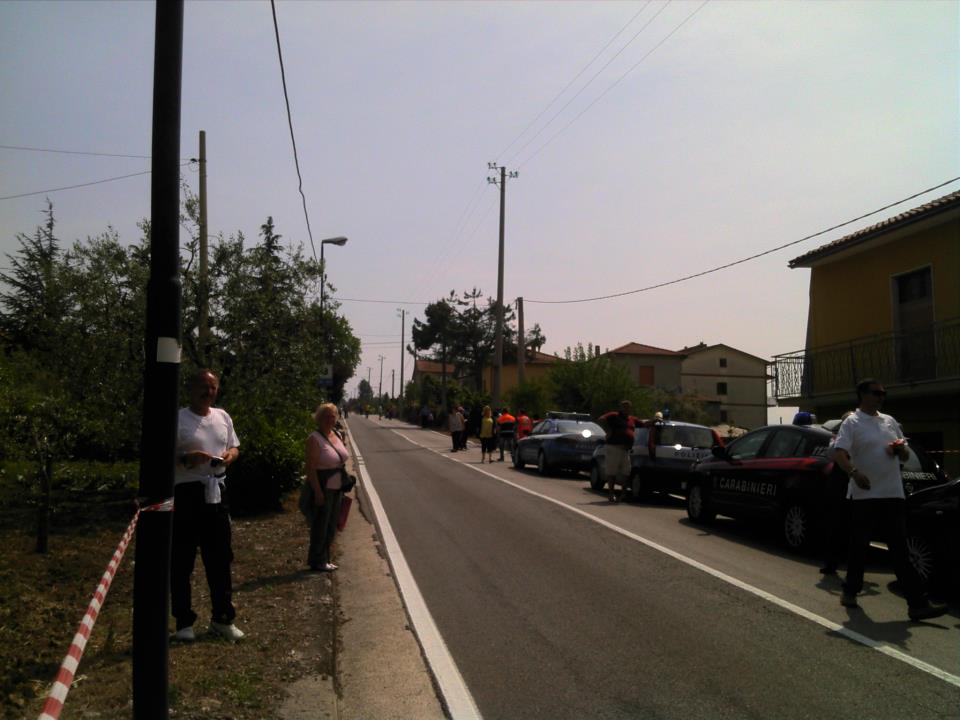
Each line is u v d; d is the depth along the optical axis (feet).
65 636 20.18
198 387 20.35
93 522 34.12
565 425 71.77
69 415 29.81
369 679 18.88
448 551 32.99
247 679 17.84
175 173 14.90
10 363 32.17
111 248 35.76
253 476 39.70
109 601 23.41
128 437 35.09
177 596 20.08
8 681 16.60
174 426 14.74
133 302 35.17
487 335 213.46
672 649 20.56
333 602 24.63
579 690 17.85
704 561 30.99
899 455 23.73
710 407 209.97
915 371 56.49
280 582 26.81
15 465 29.17
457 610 24.34
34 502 30.50
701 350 212.43
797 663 19.47
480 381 217.36
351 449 99.45
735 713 16.51
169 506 14.55
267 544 32.99
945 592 26.35
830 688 17.85
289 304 39.24
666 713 16.53
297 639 20.88
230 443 21.20
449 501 48.29
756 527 40.27
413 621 23.22
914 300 58.44
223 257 38.06
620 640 21.31
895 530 23.35
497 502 47.78
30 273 47.14
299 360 39.06
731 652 20.30
